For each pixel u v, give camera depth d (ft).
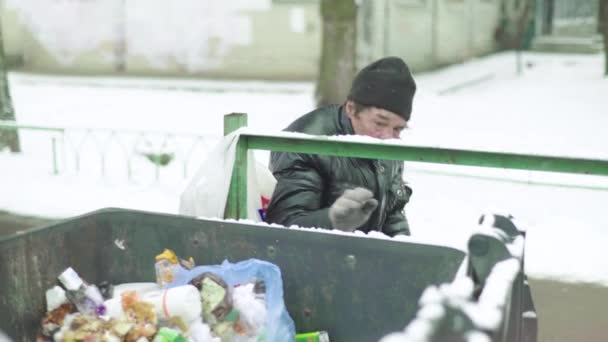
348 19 57.06
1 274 8.95
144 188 37.45
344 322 9.33
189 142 48.19
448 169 39.91
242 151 10.72
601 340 20.53
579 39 125.80
